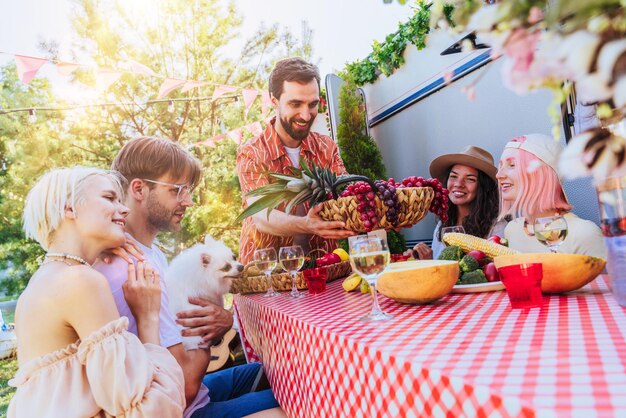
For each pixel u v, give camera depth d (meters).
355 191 1.75
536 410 0.52
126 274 1.45
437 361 0.75
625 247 0.96
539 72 0.45
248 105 4.97
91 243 1.32
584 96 0.43
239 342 3.08
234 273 2.06
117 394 1.13
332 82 5.78
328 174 1.93
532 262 1.23
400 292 1.33
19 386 1.17
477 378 0.64
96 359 1.14
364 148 5.29
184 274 1.94
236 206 9.07
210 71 9.42
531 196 2.10
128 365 1.16
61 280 1.20
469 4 0.51
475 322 1.03
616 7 0.41
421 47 4.53
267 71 10.08
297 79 2.85
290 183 1.86
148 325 1.42
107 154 9.45
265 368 1.84
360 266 1.22
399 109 5.29
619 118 0.46
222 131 9.30
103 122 9.21
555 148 2.10
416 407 0.75
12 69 8.99
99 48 8.51
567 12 0.43
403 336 0.96
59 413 1.12
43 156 8.62
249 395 1.78
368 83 5.83
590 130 0.47
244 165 2.98
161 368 1.27
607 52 0.40
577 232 1.88
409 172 5.32
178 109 9.61
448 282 1.31
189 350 1.69
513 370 0.66
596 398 0.52
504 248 1.54
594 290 1.27
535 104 3.62
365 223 1.75
